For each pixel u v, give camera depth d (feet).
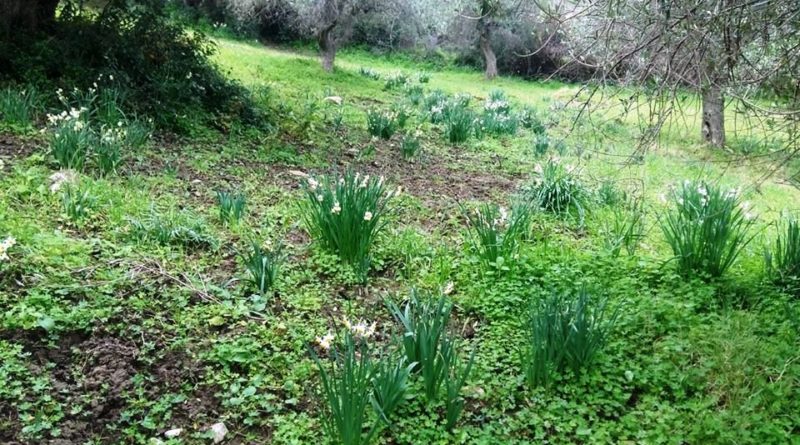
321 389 11.96
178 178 23.63
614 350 13.70
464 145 39.88
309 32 90.84
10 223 16.31
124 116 26.58
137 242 17.04
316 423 11.08
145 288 14.73
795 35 13.39
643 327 14.89
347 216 17.01
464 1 73.26
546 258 18.69
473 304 15.88
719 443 10.91
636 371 12.93
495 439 10.95
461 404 11.10
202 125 32.09
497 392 12.36
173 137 29.19
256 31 99.55
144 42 33.17
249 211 20.98
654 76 14.21
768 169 16.70
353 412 10.07
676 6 13.34
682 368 13.15
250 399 11.60
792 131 14.98
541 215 24.13
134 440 10.44
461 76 100.78
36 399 10.88
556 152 37.70
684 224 18.54
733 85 13.47
